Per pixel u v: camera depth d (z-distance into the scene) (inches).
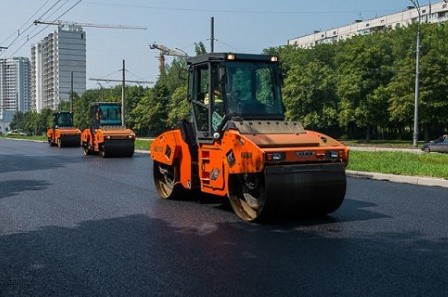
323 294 200.4
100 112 1105.4
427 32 2103.8
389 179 599.8
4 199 461.1
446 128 2027.6
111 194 489.1
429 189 509.7
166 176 470.6
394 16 3560.5
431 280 215.9
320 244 280.8
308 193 335.3
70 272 236.1
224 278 222.7
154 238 301.0
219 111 384.5
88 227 334.6
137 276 228.1
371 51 1991.9
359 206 403.9
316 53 2721.5
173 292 206.4
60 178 636.7
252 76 387.2
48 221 356.5
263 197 336.8
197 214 379.9
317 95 2148.1
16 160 987.9
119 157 1053.2
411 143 1903.3
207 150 392.5
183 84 2918.3
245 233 311.7
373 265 238.5
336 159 346.9
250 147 333.7
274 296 199.5
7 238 305.4
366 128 2246.6
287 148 335.3
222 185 371.6
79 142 1632.6
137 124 3009.4
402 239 289.4
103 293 207.2
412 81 1777.8
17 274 234.5
